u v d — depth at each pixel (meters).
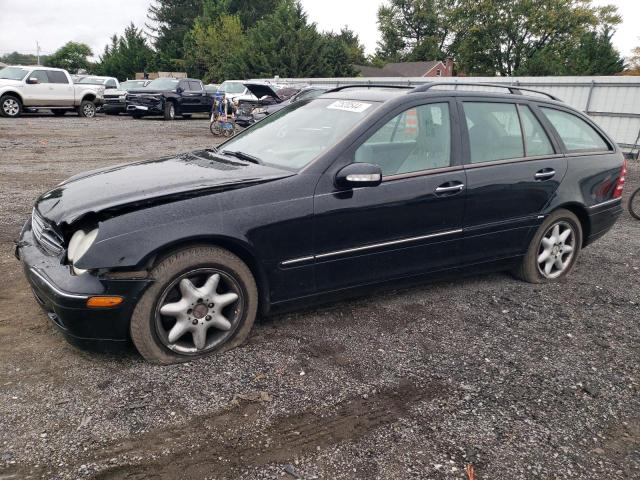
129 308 2.96
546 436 2.71
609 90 16.52
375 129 3.72
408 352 3.49
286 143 3.95
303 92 10.41
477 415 2.85
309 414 2.79
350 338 3.63
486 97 4.36
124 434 2.56
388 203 3.69
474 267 4.36
